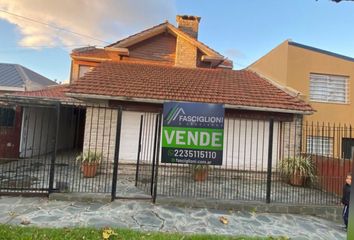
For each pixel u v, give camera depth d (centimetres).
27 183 877
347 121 1551
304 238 607
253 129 1181
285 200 833
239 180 1116
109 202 731
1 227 522
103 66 1438
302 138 1249
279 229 648
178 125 773
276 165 1158
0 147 1210
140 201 750
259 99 1189
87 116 1138
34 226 546
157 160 754
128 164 1132
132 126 1150
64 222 585
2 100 821
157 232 559
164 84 1258
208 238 541
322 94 1570
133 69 1441
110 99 1106
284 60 1561
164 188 904
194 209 729
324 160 1016
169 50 1775
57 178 976
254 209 754
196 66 1720
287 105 1161
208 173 1082
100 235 518
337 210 771
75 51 1831
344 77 1585
